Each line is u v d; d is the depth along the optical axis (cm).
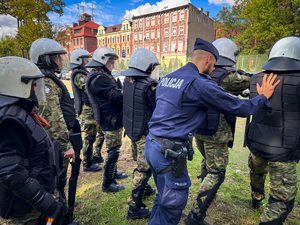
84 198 268
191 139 156
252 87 193
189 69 170
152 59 223
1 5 1873
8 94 121
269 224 180
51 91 194
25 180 119
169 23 3994
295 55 168
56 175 149
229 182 307
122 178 319
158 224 168
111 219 232
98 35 5291
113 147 274
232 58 216
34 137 128
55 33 2180
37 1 1962
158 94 177
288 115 172
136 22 4525
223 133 206
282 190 180
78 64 337
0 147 112
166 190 160
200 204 203
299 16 1661
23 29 1983
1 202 128
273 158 182
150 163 172
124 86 241
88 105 323
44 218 146
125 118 238
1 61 123
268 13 1769
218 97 149
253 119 197
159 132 162
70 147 203
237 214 240
